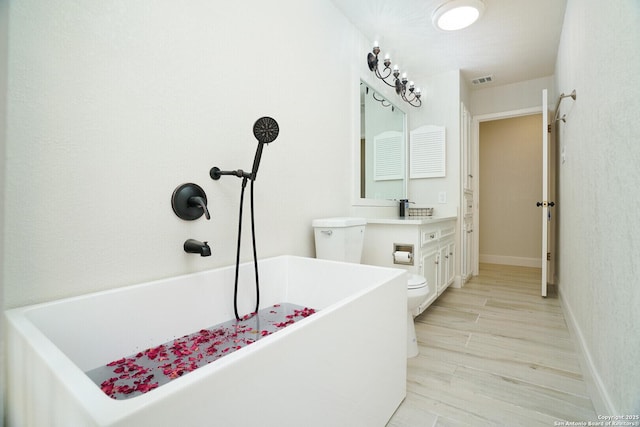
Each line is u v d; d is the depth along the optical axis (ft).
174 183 3.97
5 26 2.61
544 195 9.23
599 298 4.15
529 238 14.52
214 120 4.44
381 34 8.45
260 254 5.23
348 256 5.90
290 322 4.46
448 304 8.75
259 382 2.04
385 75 9.65
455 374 5.10
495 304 8.75
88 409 1.38
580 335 5.49
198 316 4.07
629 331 2.95
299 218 6.06
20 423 2.24
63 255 3.02
